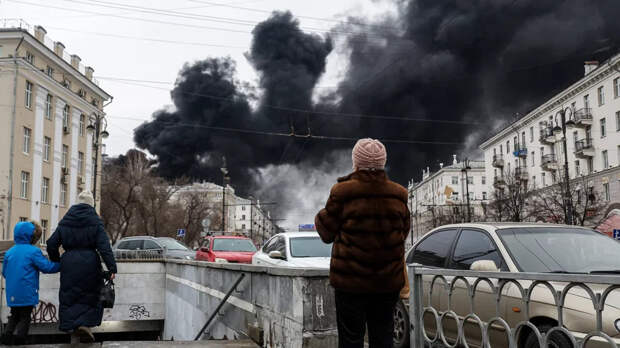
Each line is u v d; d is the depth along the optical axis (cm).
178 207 6103
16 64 3903
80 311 592
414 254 665
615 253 523
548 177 5366
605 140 4284
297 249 1067
